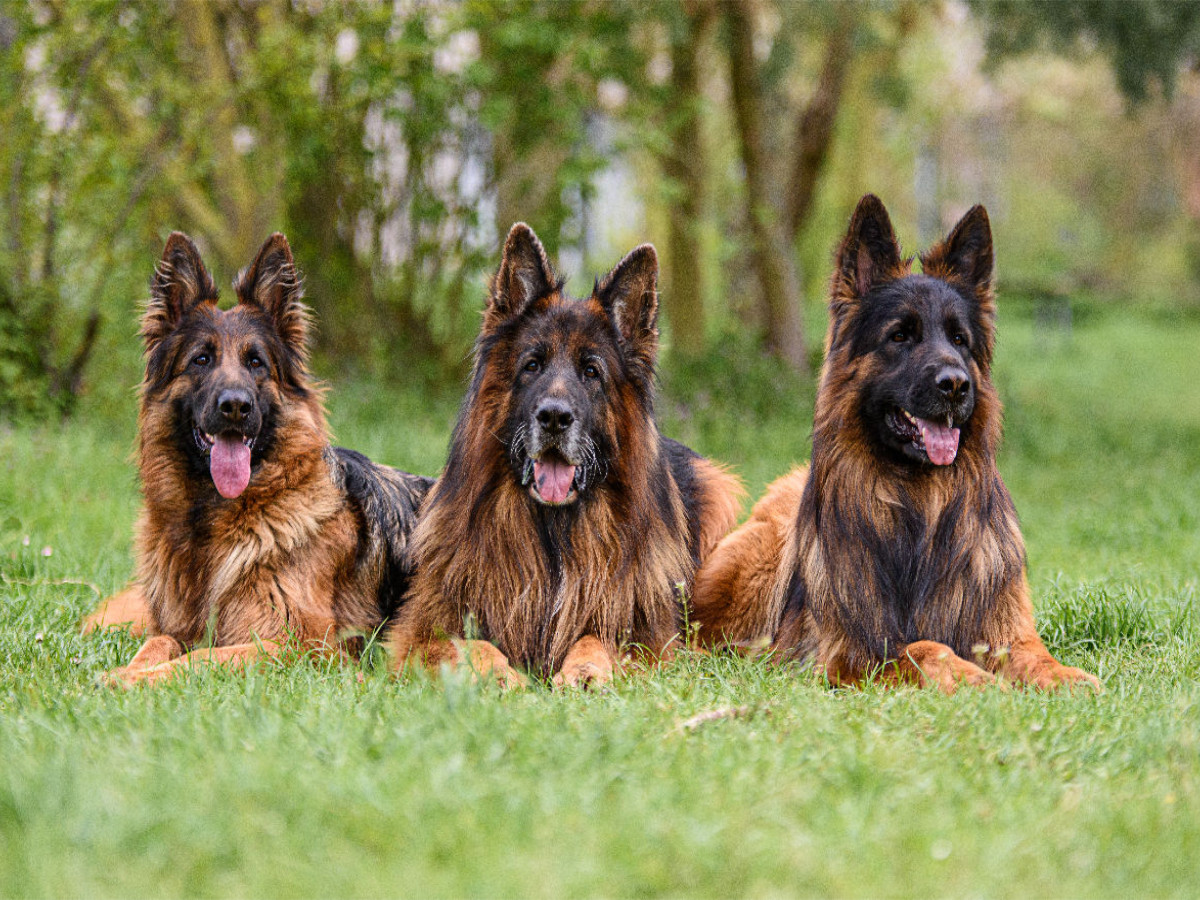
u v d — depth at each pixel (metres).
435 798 3.88
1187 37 18.62
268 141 16.66
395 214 19.22
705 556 8.05
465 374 19.52
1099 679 6.32
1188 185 65.56
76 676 6.23
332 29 16.25
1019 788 4.41
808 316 37.78
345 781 4.02
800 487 7.98
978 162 64.56
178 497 7.10
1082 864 3.74
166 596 7.13
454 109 18.67
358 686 5.83
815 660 6.76
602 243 29.53
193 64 15.79
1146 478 16.16
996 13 19.67
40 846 3.52
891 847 3.78
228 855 3.59
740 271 28.80
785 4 21.30
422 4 17.31
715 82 29.92
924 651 6.39
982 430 6.68
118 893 3.35
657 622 6.90
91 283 14.88
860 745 4.75
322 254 18.77
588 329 6.66
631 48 18.94
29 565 8.57
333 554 7.31
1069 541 11.45
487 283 6.95
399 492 8.20
